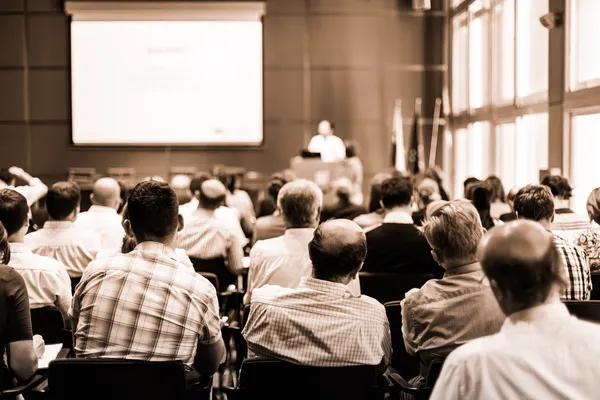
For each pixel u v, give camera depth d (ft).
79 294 8.71
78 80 35.47
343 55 36.40
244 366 8.21
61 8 35.60
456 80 34.96
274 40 36.14
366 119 36.55
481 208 15.24
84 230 14.10
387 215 14.99
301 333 8.46
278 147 36.29
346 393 8.21
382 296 12.79
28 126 35.88
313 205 12.51
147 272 8.64
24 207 11.03
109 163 35.83
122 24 35.27
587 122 21.34
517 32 25.88
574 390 4.82
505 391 4.85
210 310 8.79
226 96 35.68
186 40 35.40
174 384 7.90
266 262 12.29
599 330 4.98
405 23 36.42
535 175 24.97
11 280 8.89
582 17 21.21
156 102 35.60
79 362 7.85
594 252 13.20
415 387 8.84
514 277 4.99
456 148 34.96
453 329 8.36
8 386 9.18
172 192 8.85
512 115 26.61
